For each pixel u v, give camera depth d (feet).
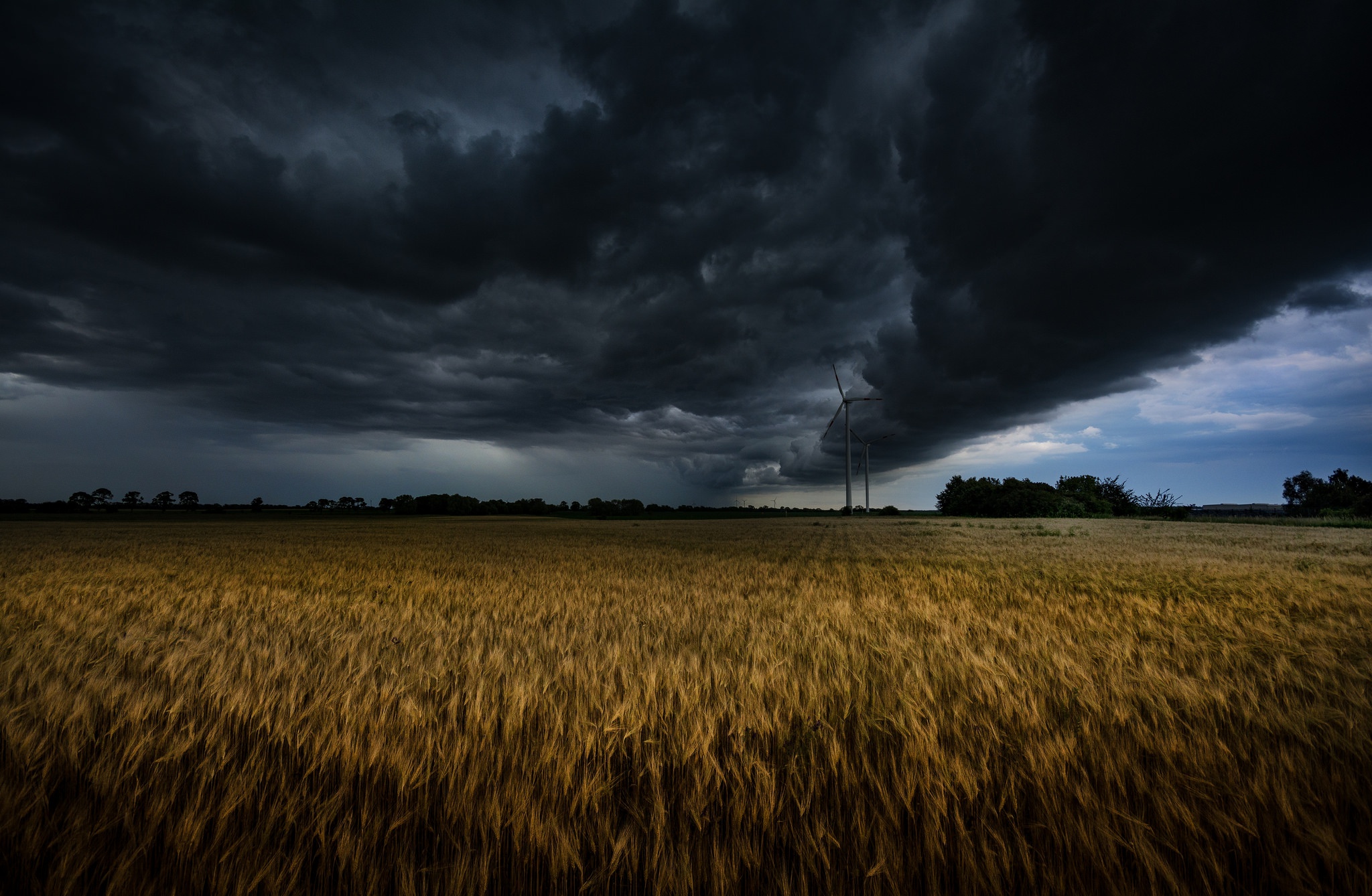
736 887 7.53
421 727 10.00
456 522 215.92
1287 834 7.45
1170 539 79.05
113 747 9.65
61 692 12.01
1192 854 7.36
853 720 10.79
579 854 7.89
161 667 14.79
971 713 11.00
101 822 8.30
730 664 14.98
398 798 8.43
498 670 14.32
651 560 55.83
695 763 8.95
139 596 31.55
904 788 8.12
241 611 26.61
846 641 18.49
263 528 157.07
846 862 7.90
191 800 8.46
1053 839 7.74
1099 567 42.91
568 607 27.20
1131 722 10.16
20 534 118.11
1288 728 9.92
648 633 20.03
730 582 37.19
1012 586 32.24
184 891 7.73
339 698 11.67
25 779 8.89
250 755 9.67
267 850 8.02
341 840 7.80
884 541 81.71
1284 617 21.62
